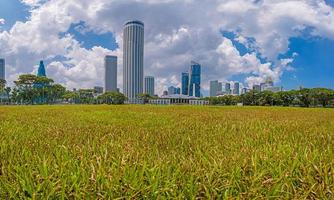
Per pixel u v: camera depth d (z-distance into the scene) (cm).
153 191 300
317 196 315
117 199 288
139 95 18075
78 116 1659
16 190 305
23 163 405
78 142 610
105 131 843
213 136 757
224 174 344
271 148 502
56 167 363
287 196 309
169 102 16988
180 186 325
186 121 1302
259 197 304
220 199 312
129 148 516
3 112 2194
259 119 1566
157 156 458
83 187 307
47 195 292
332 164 388
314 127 1086
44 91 13950
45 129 892
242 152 480
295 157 405
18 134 740
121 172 343
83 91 15738
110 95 15625
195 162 404
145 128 970
